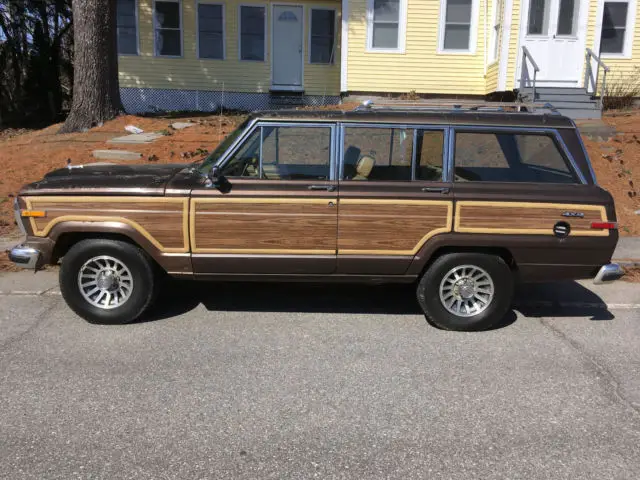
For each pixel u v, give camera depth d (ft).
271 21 58.59
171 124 43.09
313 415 12.13
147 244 16.35
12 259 16.65
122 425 11.62
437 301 16.89
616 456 10.84
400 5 50.85
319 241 16.48
